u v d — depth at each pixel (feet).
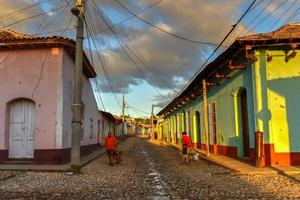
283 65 51.26
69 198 30.66
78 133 48.55
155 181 40.65
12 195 31.83
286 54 51.26
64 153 56.54
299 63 51.29
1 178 42.52
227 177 42.75
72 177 44.11
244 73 55.88
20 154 57.52
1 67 57.93
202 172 48.39
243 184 37.11
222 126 69.36
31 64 57.47
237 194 31.60
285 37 48.57
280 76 51.16
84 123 77.46
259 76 51.06
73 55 61.46
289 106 50.88
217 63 61.67
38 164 54.95
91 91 86.79
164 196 31.30
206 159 64.18
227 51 54.24
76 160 48.14
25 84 57.26
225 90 66.80
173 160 68.28
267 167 48.37
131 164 61.11
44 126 56.03
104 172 49.42
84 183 39.32
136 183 39.22
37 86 57.00
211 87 77.77
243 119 60.90
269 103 50.78
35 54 57.62
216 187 35.63
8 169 49.14
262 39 48.67
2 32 63.36
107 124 140.26
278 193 31.60
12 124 58.13
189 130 108.17
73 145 48.37
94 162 64.34
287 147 50.29
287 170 44.98
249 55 50.88
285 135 50.44
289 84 51.11
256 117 50.88
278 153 50.14
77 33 50.01
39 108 56.49
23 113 58.29
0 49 57.67
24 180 41.14
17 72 57.62
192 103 102.53
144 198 30.45
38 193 32.96
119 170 51.98
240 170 45.85
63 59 57.47
